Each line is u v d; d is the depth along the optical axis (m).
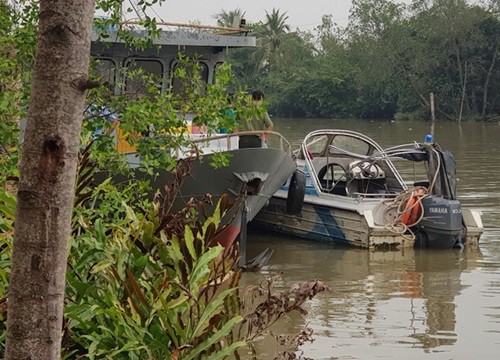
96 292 4.79
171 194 5.56
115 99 6.83
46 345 3.10
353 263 12.48
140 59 12.10
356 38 73.50
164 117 6.88
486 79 66.38
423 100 69.44
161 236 5.04
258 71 86.69
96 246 4.83
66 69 3.07
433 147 14.06
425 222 13.61
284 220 14.73
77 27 3.07
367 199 13.87
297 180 13.54
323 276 11.55
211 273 5.09
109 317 4.70
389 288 10.80
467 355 7.95
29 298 3.07
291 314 9.33
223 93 7.35
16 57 6.59
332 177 15.52
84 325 4.64
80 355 4.92
